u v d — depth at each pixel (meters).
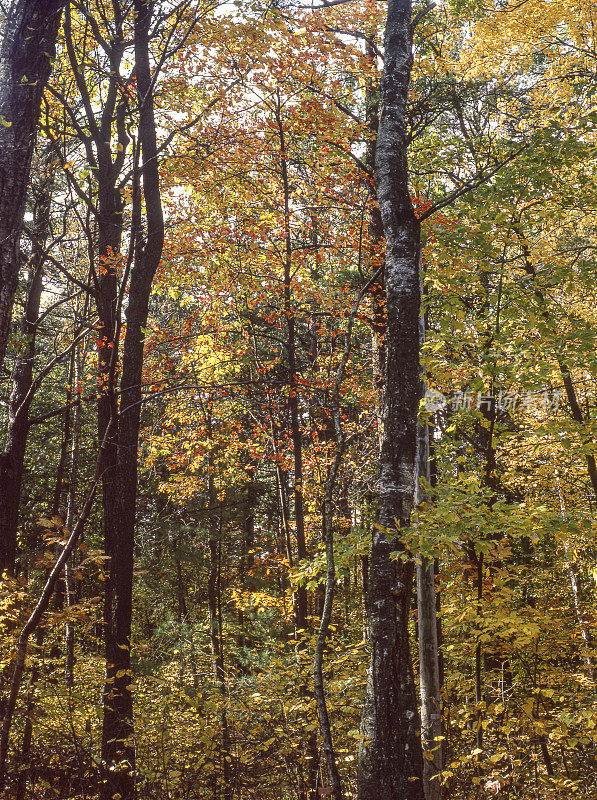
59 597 9.23
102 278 9.13
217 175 11.29
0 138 4.24
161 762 6.29
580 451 6.64
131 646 7.11
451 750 7.28
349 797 6.23
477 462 8.81
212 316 12.27
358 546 6.80
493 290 7.17
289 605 9.73
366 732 4.14
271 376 12.19
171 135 8.97
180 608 13.44
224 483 13.33
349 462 12.05
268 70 9.34
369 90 9.80
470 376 6.62
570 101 11.08
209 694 6.67
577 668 8.42
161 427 15.38
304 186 11.48
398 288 4.99
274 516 17.88
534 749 7.82
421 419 6.63
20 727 5.91
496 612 5.93
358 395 11.67
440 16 11.99
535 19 10.65
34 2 4.45
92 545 14.57
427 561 6.18
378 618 4.31
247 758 6.32
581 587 13.54
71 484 10.71
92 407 17.44
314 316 12.48
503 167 7.29
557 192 7.46
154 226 8.91
